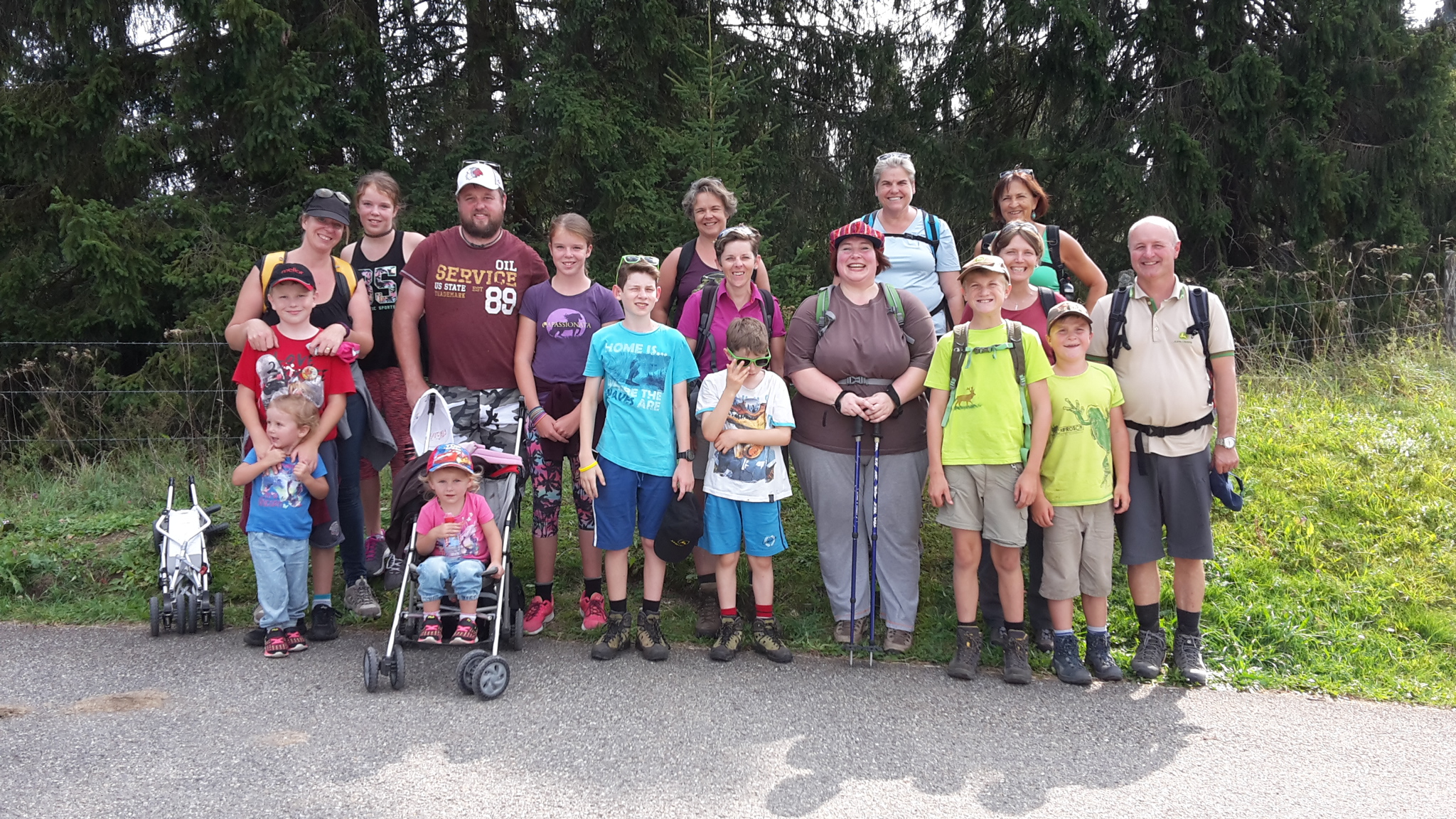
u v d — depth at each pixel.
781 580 5.16
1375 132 11.64
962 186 11.99
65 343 8.38
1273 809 3.04
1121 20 11.73
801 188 12.82
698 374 4.45
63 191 8.70
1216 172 11.05
